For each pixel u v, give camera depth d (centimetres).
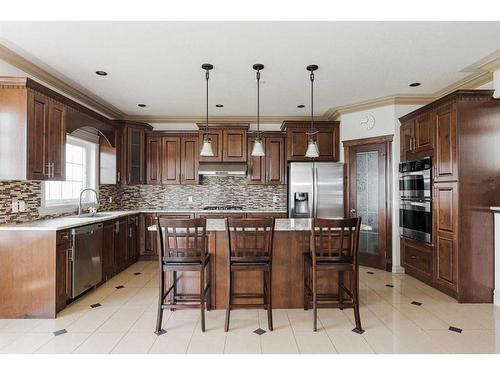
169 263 232
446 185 304
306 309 274
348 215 443
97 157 445
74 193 405
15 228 254
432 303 288
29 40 246
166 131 494
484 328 236
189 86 361
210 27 226
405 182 378
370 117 422
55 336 222
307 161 468
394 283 348
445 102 304
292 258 280
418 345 210
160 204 523
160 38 243
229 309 233
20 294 254
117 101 423
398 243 397
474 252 288
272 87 364
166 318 255
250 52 269
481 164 288
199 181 504
